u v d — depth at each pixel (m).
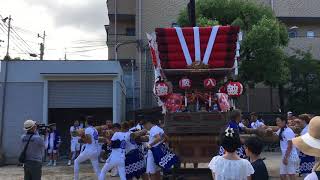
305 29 41.12
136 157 11.93
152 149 10.94
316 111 33.09
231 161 5.09
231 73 10.98
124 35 38.94
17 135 23.11
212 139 10.04
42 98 23.47
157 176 11.27
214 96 10.84
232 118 10.01
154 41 10.59
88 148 12.15
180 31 10.53
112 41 39.00
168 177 10.66
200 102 10.94
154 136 10.90
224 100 10.50
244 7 28.53
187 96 10.85
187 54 10.48
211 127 9.99
